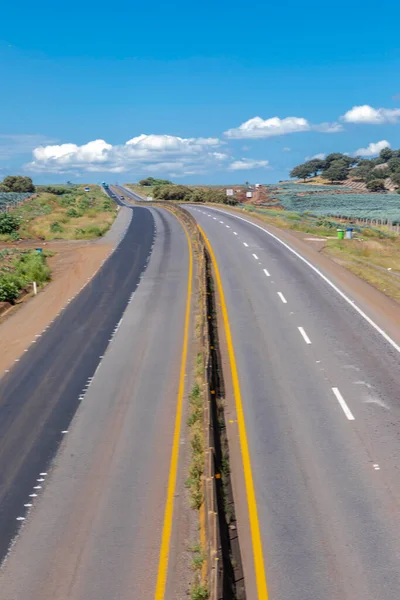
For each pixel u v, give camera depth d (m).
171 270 38.84
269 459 14.67
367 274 36.38
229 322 26.66
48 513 13.06
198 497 12.91
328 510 12.47
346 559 10.95
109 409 18.22
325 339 23.83
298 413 17.19
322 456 14.70
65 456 15.54
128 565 11.21
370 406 17.47
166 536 11.98
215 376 19.47
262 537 11.69
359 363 21.03
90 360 22.61
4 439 16.62
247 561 11.02
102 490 13.82
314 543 11.44
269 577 10.57
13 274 36.16
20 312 30.14
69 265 42.59
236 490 13.39
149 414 17.70
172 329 25.94
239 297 31.27
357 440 15.45
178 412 17.70
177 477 14.16
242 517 12.37
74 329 26.70
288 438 15.72
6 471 14.94
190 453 15.23
